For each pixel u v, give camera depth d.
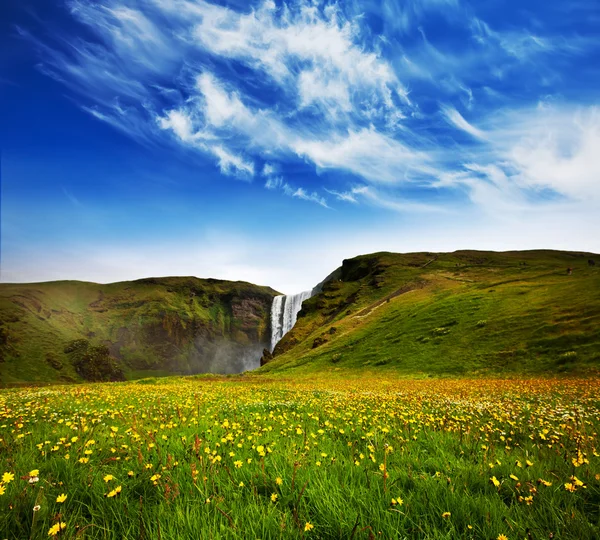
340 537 3.05
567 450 5.60
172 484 3.94
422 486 4.06
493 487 4.11
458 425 8.28
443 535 3.06
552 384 25.38
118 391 19.95
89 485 3.96
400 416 9.10
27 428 7.41
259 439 6.36
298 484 4.07
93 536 2.99
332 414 9.77
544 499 3.56
